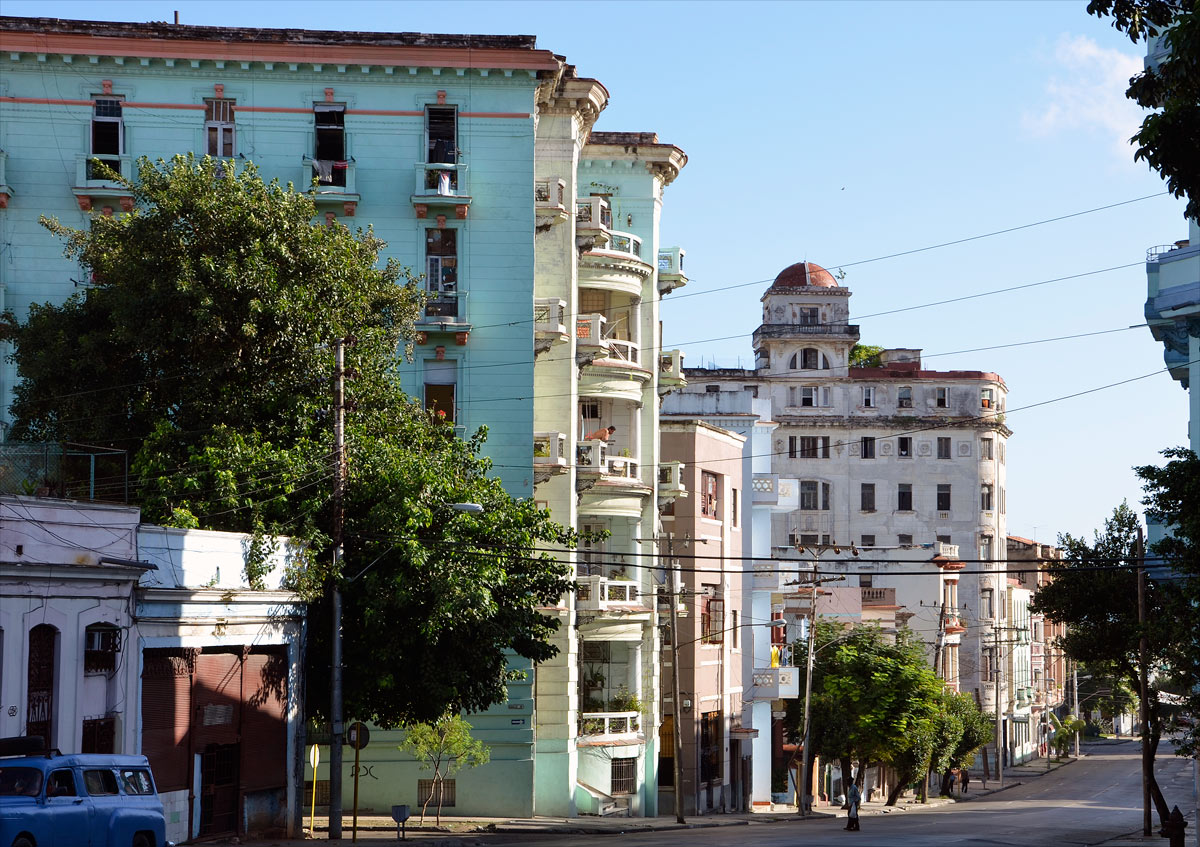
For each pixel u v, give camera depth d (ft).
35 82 145.28
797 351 366.02
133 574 92.07
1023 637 408.67
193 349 115.85
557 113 157.69
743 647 209.87
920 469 362.33
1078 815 199.41
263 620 105.70
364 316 123.54
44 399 120.57
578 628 157.79
